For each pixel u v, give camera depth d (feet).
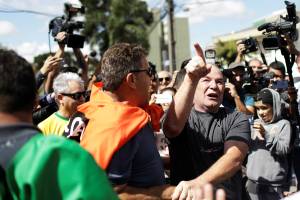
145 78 7.40
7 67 4.53
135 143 6.70
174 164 9.04
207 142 8.78
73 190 4.05
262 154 13.73
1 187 4.05
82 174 4.10
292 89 15.81
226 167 7.90
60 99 13.47
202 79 9.01
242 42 20.13
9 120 4.47
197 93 9.08
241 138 8.52
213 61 9.20
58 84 13.50
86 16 92.84
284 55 16.25
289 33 16.22
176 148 8.99
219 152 8.77
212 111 9.01
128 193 6.63
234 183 8.86
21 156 4.08
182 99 7.82
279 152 13.52
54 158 4.04
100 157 6.32
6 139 4.21
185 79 7.88
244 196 10.32
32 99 4.72
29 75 4.67
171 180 9.07
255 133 13.78
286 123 13.80
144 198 6.78
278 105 13.89
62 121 13.39
